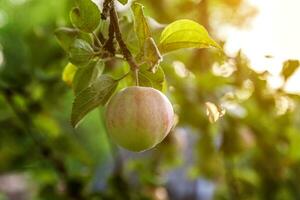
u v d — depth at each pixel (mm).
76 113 786
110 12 783
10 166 1654
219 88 1458
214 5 1708
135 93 774
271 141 1637
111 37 799
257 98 1343
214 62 1405
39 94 1541
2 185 3961
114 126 770
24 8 2959
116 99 777
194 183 2584
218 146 1610
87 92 789
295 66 1100
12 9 3068
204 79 1417
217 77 1396
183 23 791
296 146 1669
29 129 1538
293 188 1870
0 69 1562
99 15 816
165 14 1609
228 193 1844
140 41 778
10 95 1512
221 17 1717
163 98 784
